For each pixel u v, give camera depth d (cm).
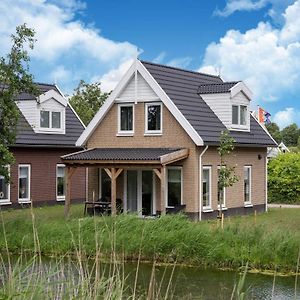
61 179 3372
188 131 2533
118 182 2750
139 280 1477
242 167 2867
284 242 1659
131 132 2736
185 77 2892
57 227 1902
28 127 3192
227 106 2778
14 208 3067
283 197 3650
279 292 1389
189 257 1733
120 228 1812
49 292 605
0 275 679
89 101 5231
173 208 2552
